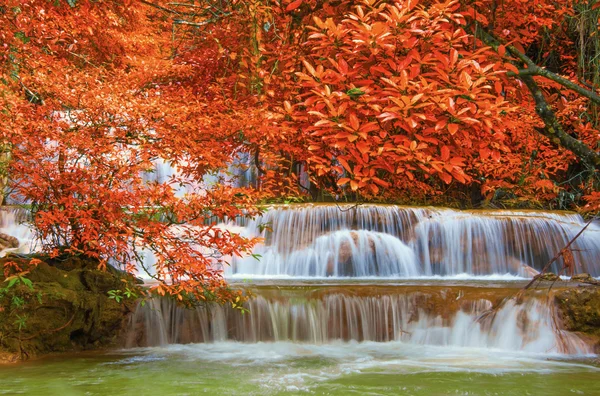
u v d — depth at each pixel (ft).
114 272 22.68
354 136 11.03
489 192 42.57
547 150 35.58
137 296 21.65
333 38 12.31
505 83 13.57
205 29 20.08
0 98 17.70
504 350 21.36
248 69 18.33
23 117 18.29
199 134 19.06
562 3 32.65
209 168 20.16
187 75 21.88
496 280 30.86
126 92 19.03
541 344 21.17
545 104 12.32
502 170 33.94
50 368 18.33
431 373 17.65
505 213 35.53
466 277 33.45
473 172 39.01
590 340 20.98
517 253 34.30
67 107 19.36
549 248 34.47
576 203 43.60
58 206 19.80
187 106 19.36
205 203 19.07
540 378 17.10
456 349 21.42
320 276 32.81
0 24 18.95
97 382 16.58
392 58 12.09
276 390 15.72
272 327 22.52
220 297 21.39
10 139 18.06
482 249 34.27
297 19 15.96
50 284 20.33
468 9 14.32
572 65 42.57
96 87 18.95
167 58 29.55
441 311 22.52
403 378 17.03
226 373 17.65
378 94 11.83
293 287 23.57
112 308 21.50
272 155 20.51
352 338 22.58
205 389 15.80
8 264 18.31
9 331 19.60
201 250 31.27
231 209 19.24
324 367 18.44
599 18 32.78
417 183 36.63
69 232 21.08
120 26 31.81
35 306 19.74
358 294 22.85
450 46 12.23
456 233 34.53
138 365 18.74
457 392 15.55
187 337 22.29
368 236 33.68
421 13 12.10
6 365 18.75
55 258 21.90
